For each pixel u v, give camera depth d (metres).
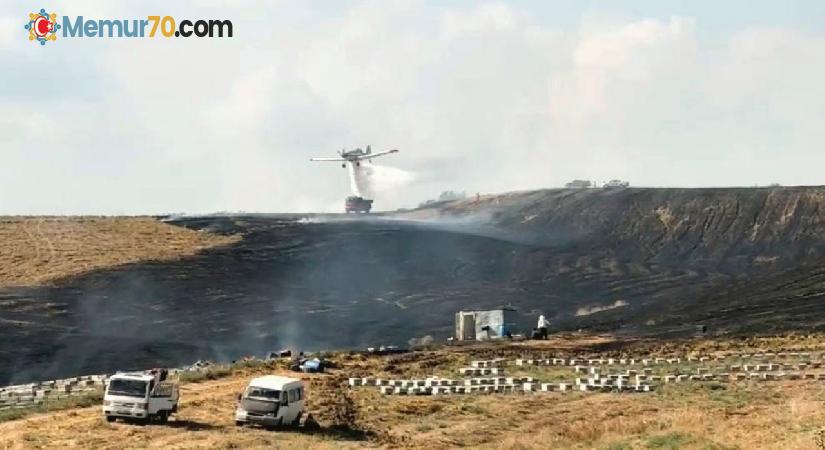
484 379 103.81
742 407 83.81
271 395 74.44
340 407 85.06
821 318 155.50
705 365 116.88
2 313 182.25
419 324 199.62
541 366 120.50
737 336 143.12
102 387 101.25
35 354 148.75
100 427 71.56
